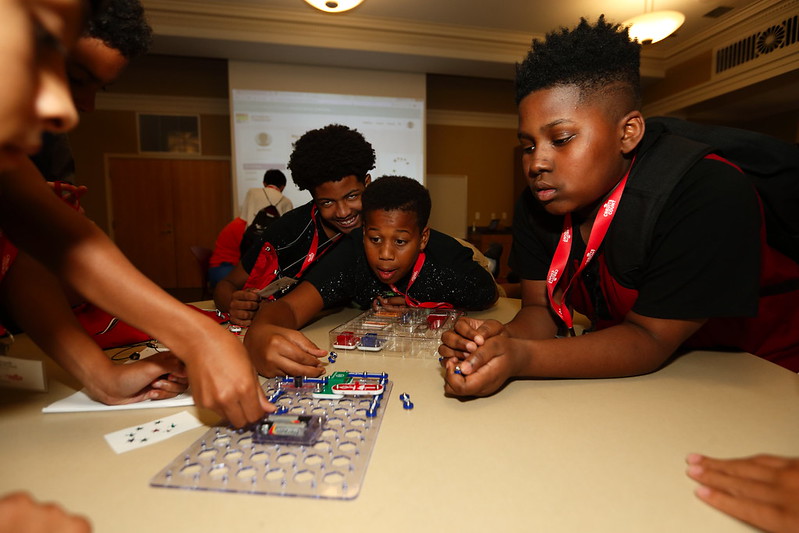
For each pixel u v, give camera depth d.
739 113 5.73
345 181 1.28
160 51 4.81
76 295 0.81
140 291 0.50
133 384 0.57
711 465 0.42
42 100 0.27
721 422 0.53
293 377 0.68
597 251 0.84
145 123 6.28
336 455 0.45
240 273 1.48
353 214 1.32
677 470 0.43
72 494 0.39
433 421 0.54
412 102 5.58
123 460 0.46
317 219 1.46
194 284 6.64
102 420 0.55
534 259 0.98
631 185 0.73
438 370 0.73
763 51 4.29
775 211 0.80
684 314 0.67
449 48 4.95
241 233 3.63
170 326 0.49
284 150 5.36
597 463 0.44
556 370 0.65
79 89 0.63
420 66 5.32
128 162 6.34
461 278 1.22
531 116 0.70
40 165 1.11
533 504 0.38
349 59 5.10
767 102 5.21
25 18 0.25
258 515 0.36
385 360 0.78
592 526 0.35
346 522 0.36
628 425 0.53
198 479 0.41
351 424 0.52
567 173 0.69
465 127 7.07
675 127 0.85
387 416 0.55
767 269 0.85
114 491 0.40
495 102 6.74
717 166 0.69
